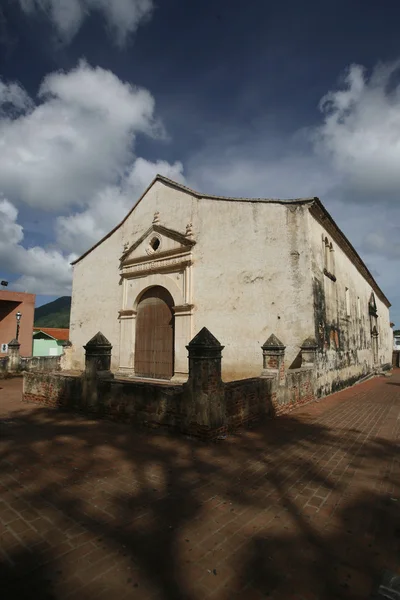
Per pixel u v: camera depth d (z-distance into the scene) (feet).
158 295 48.34
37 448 18.88
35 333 107.34
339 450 19.16
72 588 8.20
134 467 16.15
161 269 47.14
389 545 10.23
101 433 21.86
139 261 50.26
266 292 38.34
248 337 38.73
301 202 37.55
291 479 15.01
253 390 24.58
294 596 8.12
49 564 9.05
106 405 25.61
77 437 21.01
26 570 8.80
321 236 41.83
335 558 9.57
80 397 27.73
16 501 12.65
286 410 29.04
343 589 8.36
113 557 9.39
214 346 20.83
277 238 38.55
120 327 51.62
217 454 18.07
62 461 16.90
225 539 10.37
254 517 11.73
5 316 82.17
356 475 15.60
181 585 8.39
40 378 32.09
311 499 13.15
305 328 35.73
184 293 43.93
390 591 8.27
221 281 41.50
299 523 11.39
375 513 12.15
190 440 20.35
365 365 65.98
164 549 9.81
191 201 45.91
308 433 22.57
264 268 38.83
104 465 16.38
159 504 12.52
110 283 55.06
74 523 11.13
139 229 52.24
